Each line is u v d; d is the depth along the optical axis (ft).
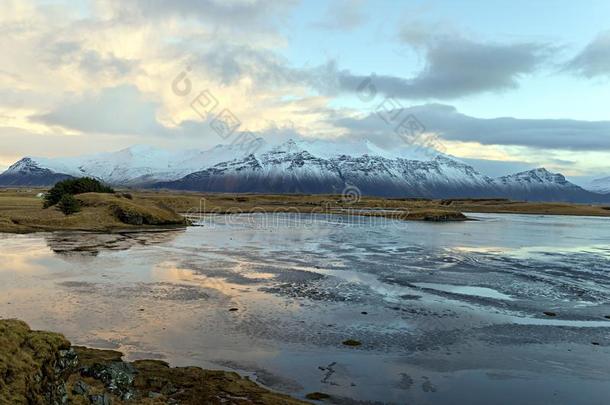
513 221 487.61
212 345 83.25
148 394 58.65
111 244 222.28
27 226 275.80
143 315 100.07
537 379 71.97
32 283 129.08
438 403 63.46
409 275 153.79
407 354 81.35
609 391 68.23
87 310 102.73
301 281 140.87
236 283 136.05
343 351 82.02
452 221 470.80
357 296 122.42
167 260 176.86
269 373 71.92
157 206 383.45
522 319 103.71
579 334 93.97
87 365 62.34
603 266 179.73
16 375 43.50
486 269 168.35
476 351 83.41
